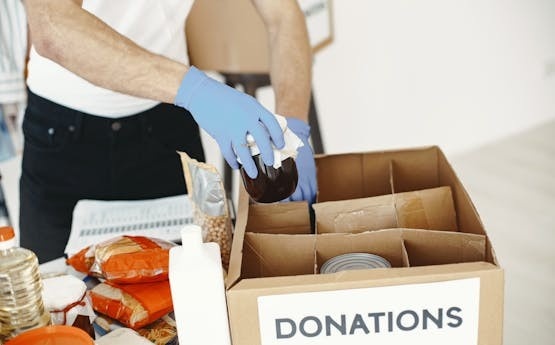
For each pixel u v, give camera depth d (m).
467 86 3.57
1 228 0.89
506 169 3.58
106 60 1.11
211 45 2.19
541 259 2.75
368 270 0.84
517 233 2.97
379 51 3.14
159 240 1.18
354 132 3.24
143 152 1.64
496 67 3.64
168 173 1.70
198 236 0.85
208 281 0.82
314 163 1.26
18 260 0.87
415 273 0.82
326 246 0.98
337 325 0.84
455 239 0.94
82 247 1.28
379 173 1.29
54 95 1.55
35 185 1.65
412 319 0.84
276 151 0.99
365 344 0.86
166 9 1.53
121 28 1.48
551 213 3.13
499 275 0.81
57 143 1.60
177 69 1.11
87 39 1.10
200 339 0.86
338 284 0.82
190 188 1.16
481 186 3.41
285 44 1.54
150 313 1.02
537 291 2.53
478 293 0.82
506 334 2.28
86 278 1.18
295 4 1.58
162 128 1.65
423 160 1.27
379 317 0.84
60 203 1.66
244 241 0.98
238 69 2.24
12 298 0.87
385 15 3.09
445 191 1.10
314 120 2.78
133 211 1.45
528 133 3.98
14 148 2.14
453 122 3.61
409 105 3.38
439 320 0.84
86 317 0.97
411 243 0.97
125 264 1.07
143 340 0.94
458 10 3.34
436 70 3.40
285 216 1.10
